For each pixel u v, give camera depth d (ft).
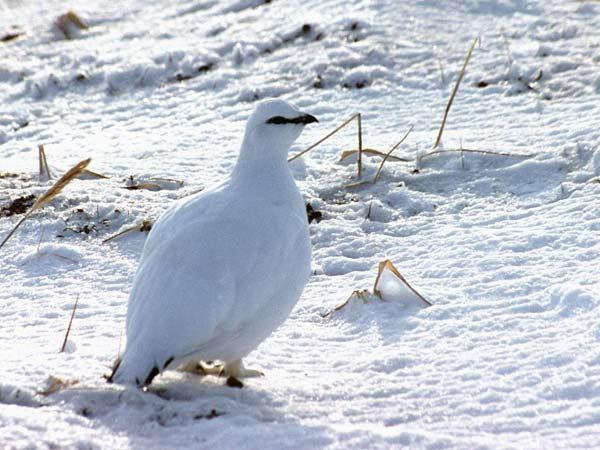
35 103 61.26
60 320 30.12
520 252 33.50
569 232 34.45
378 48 60.03
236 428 21.39
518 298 29.63
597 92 50.70
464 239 35.22
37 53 70.38
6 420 21.26
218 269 22.68
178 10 77.41
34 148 52.54
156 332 21.80
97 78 63.62
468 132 47.06
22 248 36.58
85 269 34.73
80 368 24.75
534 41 59.88
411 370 25.63
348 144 46.91
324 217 38.91
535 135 45.09
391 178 42.24
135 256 35.76
